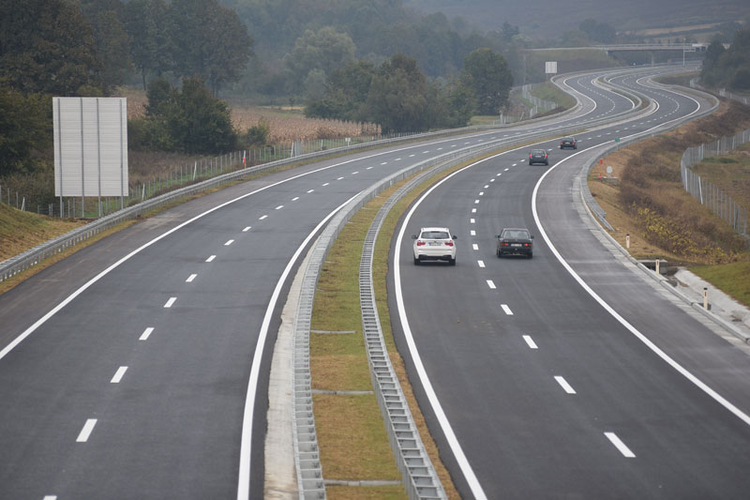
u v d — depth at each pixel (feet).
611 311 250.37
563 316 242.99
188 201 468.34
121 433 141.18
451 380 180.86
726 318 262.06
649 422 152.56
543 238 385.09
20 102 488.44
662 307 256.73
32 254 296.30
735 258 417.08
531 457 134.72
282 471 127.13
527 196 508.53
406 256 338.95
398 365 192.85
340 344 211.41
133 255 318.45
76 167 394.73
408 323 233.76
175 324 219.82
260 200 472.03
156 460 129.70
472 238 383.45
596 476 126.00
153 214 422.41
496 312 247.29
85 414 150.30
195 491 118.01
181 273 287.07
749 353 205.57
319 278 285.84
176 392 164.76
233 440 139.64
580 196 503.61
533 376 184.03
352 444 141.28
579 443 141.28
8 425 143.54
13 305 239.30
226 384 171.01
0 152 480.23
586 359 198.49
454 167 649.61
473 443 141.69
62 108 392.27
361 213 442.50
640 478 124.88
